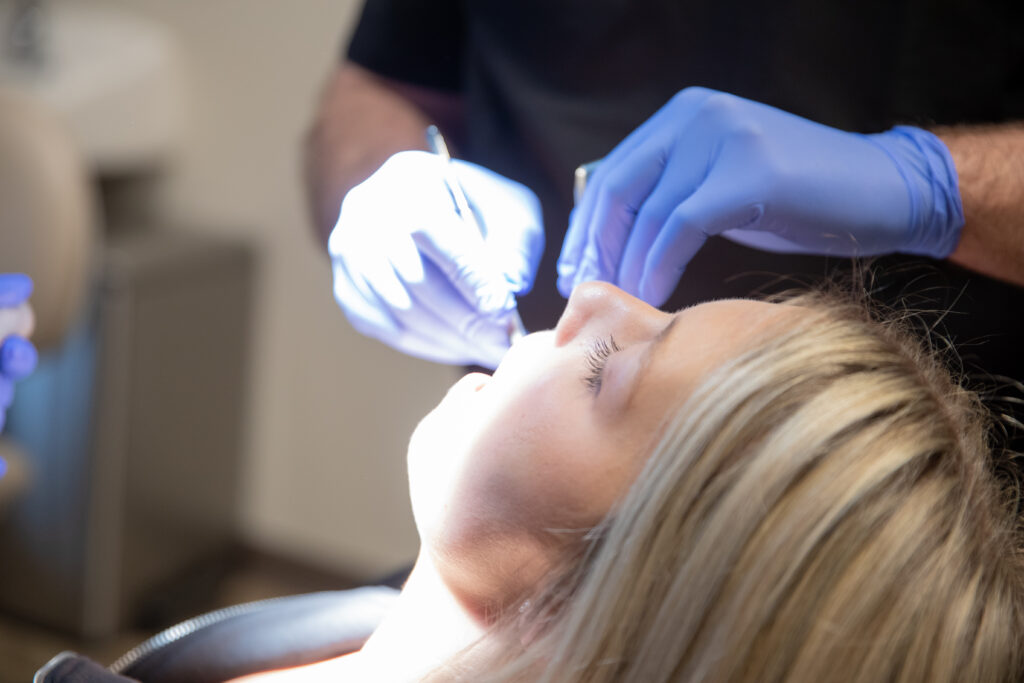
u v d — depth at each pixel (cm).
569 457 72
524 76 120
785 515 66
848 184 88
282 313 242
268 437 251
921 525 68
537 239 99
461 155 137
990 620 69
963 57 106
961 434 76
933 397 74
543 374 75
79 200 155
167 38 239
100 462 211
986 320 108
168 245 223
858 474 67
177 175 246
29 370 108
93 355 205
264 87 233
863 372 72
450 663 78
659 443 70
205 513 244
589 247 97
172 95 239
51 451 213
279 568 255
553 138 121
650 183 93
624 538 68
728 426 68
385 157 120
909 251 98
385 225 91
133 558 225
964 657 67
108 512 214
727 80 112
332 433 244
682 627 66
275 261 240
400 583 110
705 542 66
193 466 236
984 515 73
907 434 70
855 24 107
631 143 97
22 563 223
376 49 135
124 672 95
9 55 230
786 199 87
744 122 88
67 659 87
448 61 136
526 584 75
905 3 105
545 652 72
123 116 229
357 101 132
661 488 68
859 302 85
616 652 68
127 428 213
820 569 65
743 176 86
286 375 245
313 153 131
